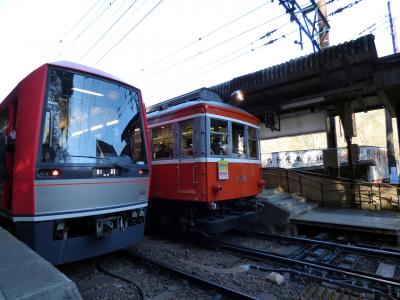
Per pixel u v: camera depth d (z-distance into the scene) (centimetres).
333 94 935
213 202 652
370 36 760
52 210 421
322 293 425
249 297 404
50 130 434
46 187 415
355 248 631
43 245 414
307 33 878
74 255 443
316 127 1124
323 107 1097
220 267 561
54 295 210
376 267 557
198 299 423
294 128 1178
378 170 1970
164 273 514
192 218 700
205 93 768
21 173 419
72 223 468
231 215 734
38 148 416
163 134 765
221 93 1086
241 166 754
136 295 436
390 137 1363
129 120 548
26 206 411
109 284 475
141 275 516
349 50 786
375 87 803
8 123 511
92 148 477
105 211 479
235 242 755
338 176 1138
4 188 494
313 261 570
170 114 739
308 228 849
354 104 1096
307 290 442
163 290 454
